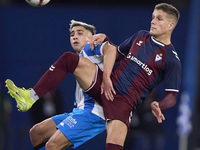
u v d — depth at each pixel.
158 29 16.05
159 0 35.59
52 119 17.36
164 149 28.78
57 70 15.33
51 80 15.26
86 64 15.71
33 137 17.30
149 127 27.61
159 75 16.14
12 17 35.38
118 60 17.62
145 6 35.91
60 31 35.69
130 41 16.97
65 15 35.75
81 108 16.98
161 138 27.75
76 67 15.49
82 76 15.68
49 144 16.05
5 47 35.28
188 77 33.41
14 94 14.98
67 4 35.88
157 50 16.02
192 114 29.36
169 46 16.22
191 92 32.78
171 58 15.91
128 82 15.77
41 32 35.59
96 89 15.91
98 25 35.72
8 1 35.72
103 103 15.84
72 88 34.56
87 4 36.00
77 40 18.14
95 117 16.53
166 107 15.87
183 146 28.56
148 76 15.85
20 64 35.28
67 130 16.20
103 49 16.48
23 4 35.75
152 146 27.62
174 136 29.00
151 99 27.91
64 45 35.66
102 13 35.81
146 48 16.17
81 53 17.31
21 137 28.39
